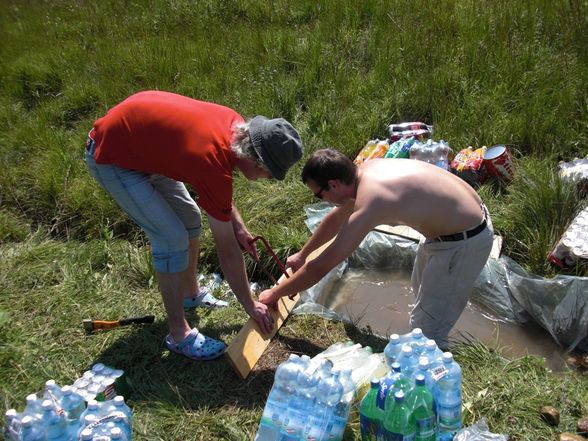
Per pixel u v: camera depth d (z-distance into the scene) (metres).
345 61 6.37
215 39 7.36
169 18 8.06
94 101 6.32
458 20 6.62
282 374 2.75
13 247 4.59
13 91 6.67
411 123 5.27
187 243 3.25
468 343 3.53
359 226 3.02
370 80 5.93
